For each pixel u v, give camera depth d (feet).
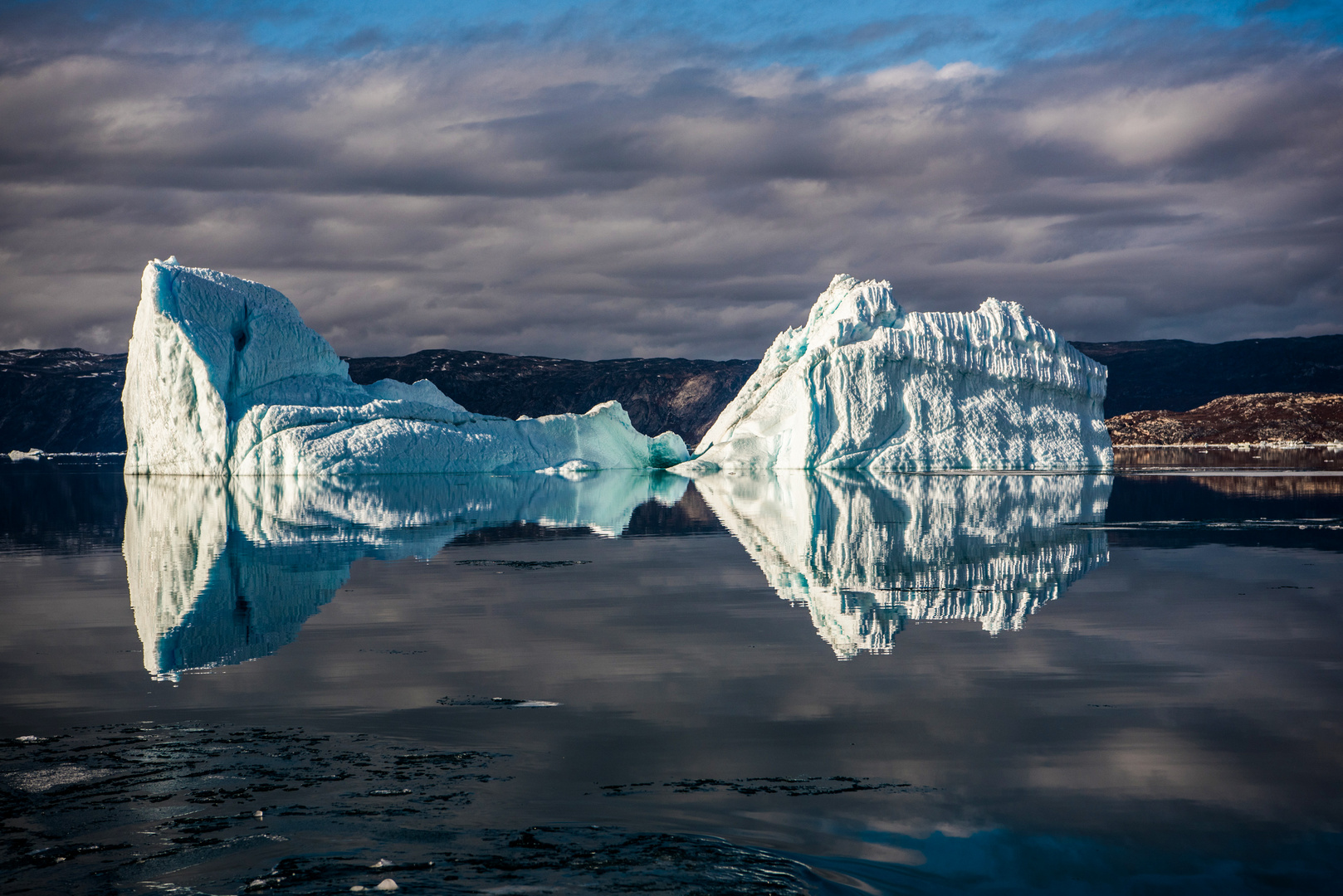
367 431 243.19
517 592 68.54
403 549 94.99
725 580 73.72
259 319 244.01
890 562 82.89
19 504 166.81
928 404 250.16
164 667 46.26
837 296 276.82
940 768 31.96
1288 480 209.77
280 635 53.98
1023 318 258.98
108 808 28.37
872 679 43.45
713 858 25.20
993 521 118.62
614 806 28.58
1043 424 251.80
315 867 24.52
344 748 33.81
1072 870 24.79
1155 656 47.52
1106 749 33.81
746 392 294.46
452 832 26.68
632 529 115.14
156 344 228.02
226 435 228.84
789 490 183.62
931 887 23.79
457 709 38.91
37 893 23.30
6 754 33.12
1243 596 65.00
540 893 23.15
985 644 50.49
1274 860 25.39
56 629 55.83
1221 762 32.60
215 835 26.43
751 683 42.75
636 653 48.85
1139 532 105.50
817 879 24.13
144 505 155.84
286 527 118.42
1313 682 42.63
